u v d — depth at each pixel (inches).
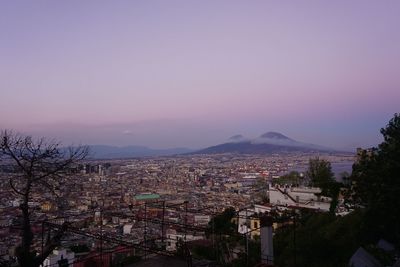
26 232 563.5
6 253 725.9
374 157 898.7
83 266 698.8
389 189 782.5
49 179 672.4
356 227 938.7
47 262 769.6
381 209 812.0
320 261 784.3
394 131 901.2
